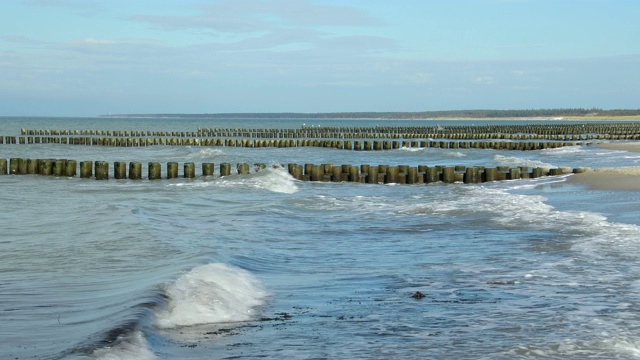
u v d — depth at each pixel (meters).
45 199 21.44
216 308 8.18
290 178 29.17
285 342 7.02
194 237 13.99
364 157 47.47
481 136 80.94
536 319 7.88
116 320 7.31
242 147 59.62
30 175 31.31
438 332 7.42
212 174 30.14
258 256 12.12
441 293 9.30
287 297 9.09
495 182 27.47
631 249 12.12
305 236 14.75
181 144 64.38
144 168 37.88
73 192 23.91
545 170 28.56
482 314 8.15
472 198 20.81
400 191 25.06
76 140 63.47
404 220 17.09
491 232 14.78
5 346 6.58
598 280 9.88
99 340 6.58
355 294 9.29
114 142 62.50
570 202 19.28
